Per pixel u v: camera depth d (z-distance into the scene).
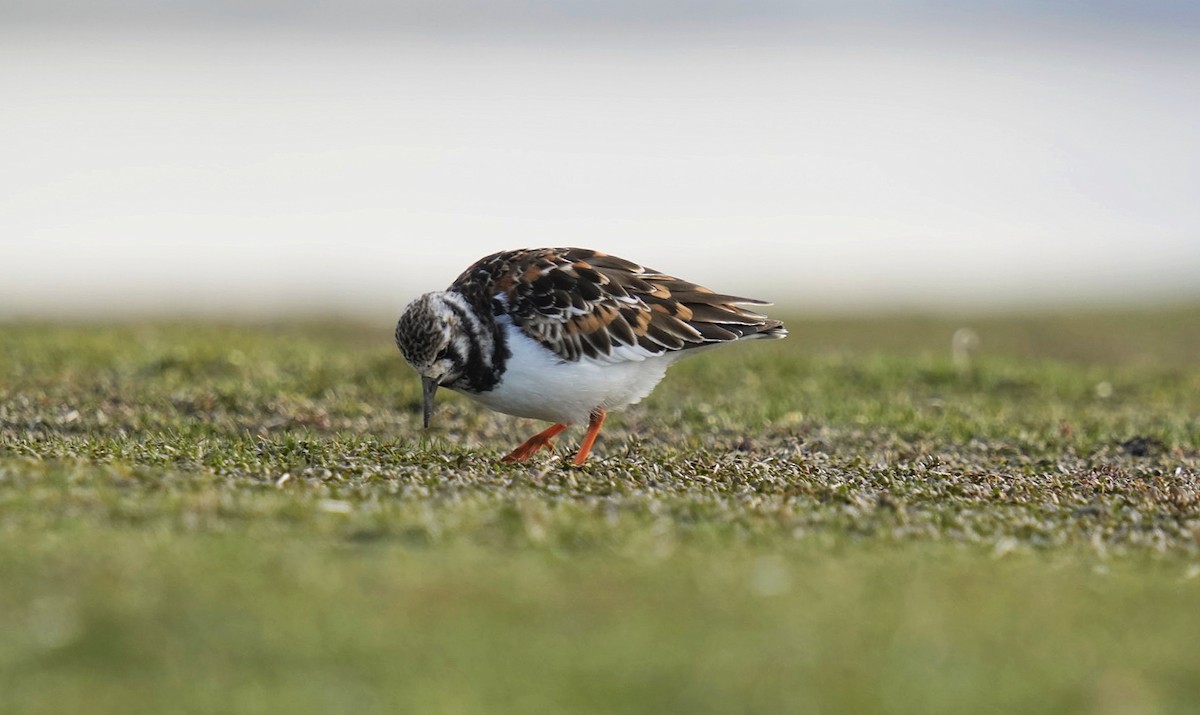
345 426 14.53
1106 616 7.95
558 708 6.52
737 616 7.71
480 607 7.70
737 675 6.91
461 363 12.20
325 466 11.27
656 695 6.68
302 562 8.27
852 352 22.67
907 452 13.72
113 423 13.86
